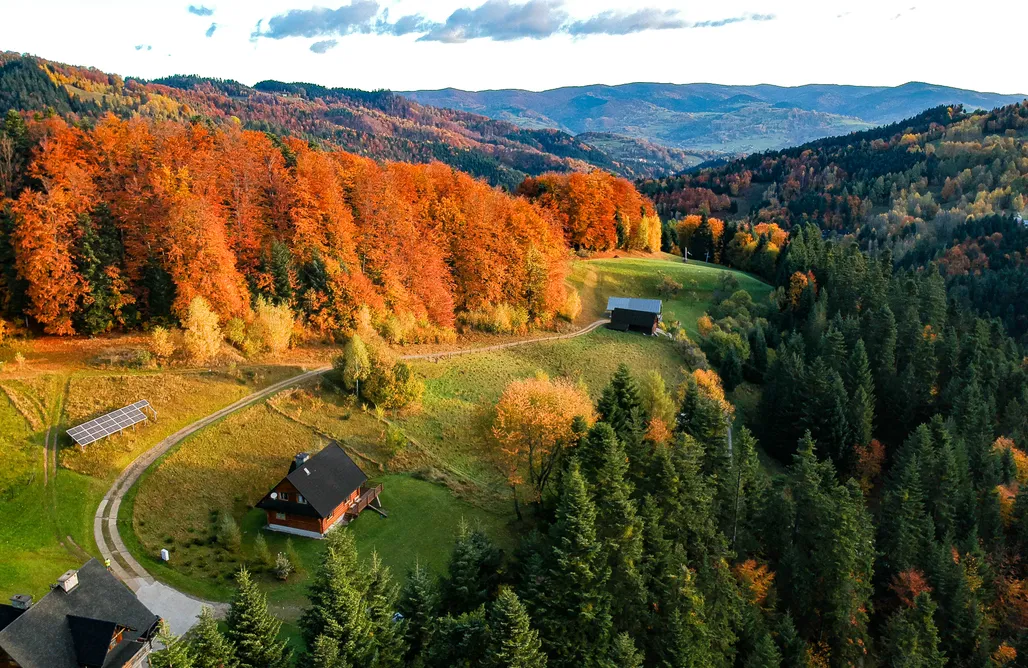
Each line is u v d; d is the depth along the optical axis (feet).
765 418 346.74
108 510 185.68
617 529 172.55
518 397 223.30
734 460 236.22
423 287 346.74
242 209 298.35
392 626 145.38
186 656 118.52
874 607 231.91
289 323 286.46
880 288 462.60
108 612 141.38
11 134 275.39
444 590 166.71
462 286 382.22
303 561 187.62
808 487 225.35
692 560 193.57
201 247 266.77
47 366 230.68
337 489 205.36
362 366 264.93
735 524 224.33
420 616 152.15
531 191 544.21
